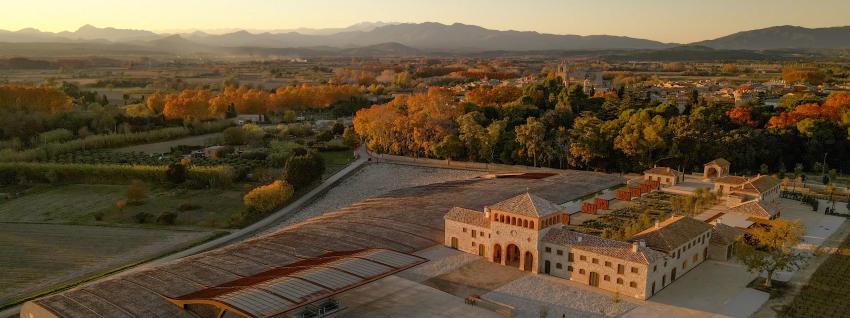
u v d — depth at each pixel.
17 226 145.12
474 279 101.00
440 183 172.38
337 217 136.00
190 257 107.50
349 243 114.75
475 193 152.25
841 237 125.31
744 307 90.88
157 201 169.12
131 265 117.56
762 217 129.75
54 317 83.19
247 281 90.06
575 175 178.50
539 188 158.88
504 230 106.94
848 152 199.12
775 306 91.38
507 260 107.88
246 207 160.88
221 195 175.25
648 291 93.75
